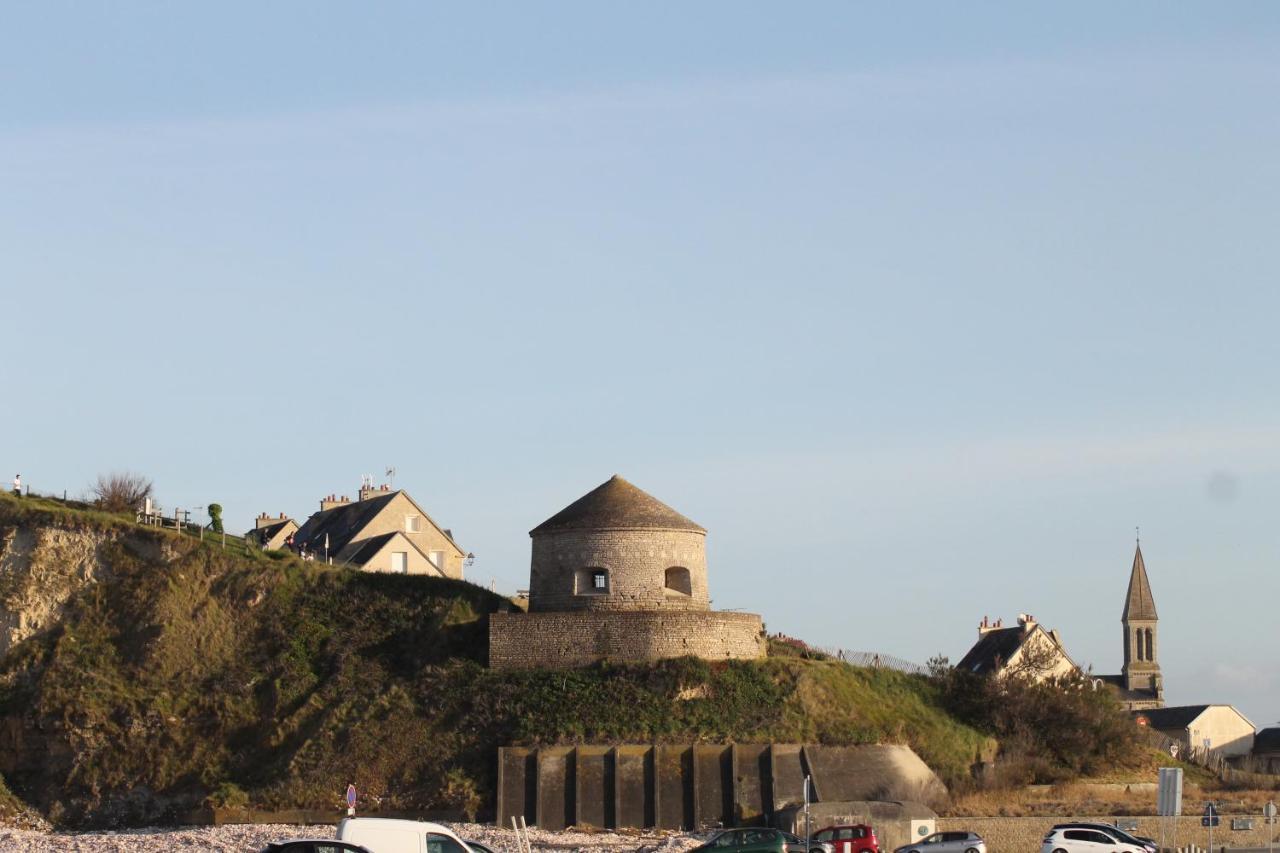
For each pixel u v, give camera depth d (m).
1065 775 110.88
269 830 91.56
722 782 99.00
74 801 103.88
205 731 107.00
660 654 106.88
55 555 116.75
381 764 101.06
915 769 104.38
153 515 129.25
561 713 102.56
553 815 97.62
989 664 148.50
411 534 148.88
